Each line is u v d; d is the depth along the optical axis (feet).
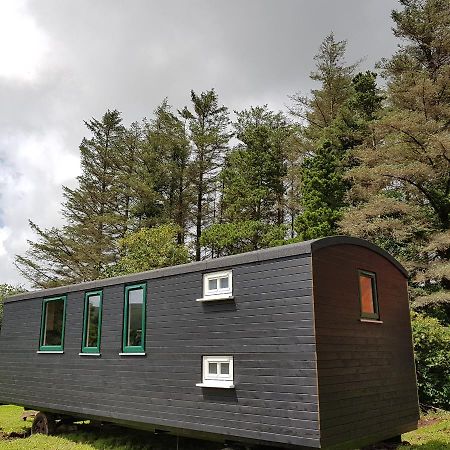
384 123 58.95
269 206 91.86
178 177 101.86
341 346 20.53
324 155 66.95
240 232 75.51
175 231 84.48
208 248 88.84
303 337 19.12
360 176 60.08
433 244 53.57
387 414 23.30
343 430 19.29
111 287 31.01
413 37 72.18
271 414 19.57
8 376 38.83
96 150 110.01
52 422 34.78
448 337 40.27
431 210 62.64
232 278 22.72
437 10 69.97
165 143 103.24
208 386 22.43
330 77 88.48
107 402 28.94
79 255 95.30
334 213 61.21
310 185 65.41
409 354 27.40
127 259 71.72
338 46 89.86
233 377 21.54
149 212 98.99
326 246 21.06
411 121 57.36
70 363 32.76
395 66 72.13
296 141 86.48
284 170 92.22
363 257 24.39
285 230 76.64
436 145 55.06
